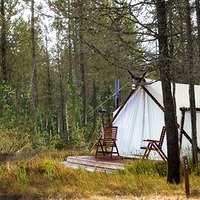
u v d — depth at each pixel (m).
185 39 11.39
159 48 10.42
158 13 10.38
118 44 10.17
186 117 15.22
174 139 10.95
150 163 12.61
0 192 9.76
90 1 10.09
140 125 16.42
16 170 11.45
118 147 16.92
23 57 29.17
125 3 10.09
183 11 11.44
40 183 10.77
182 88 17.73
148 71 10.89
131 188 10.23
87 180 11.19
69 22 10.31
